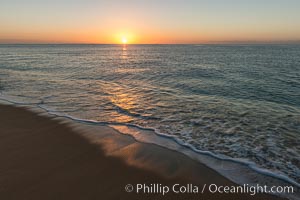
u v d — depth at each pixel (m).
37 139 6.14
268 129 6.76
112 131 6.74
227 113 8.37
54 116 8.14
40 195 3.77
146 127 7.04
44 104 9.80
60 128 6.97
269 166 4.70
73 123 7.43
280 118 7.76
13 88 13.33
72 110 8.91
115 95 11.52
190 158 5.08
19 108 9.15
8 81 15.65
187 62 32.88
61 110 8.90
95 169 4.63
